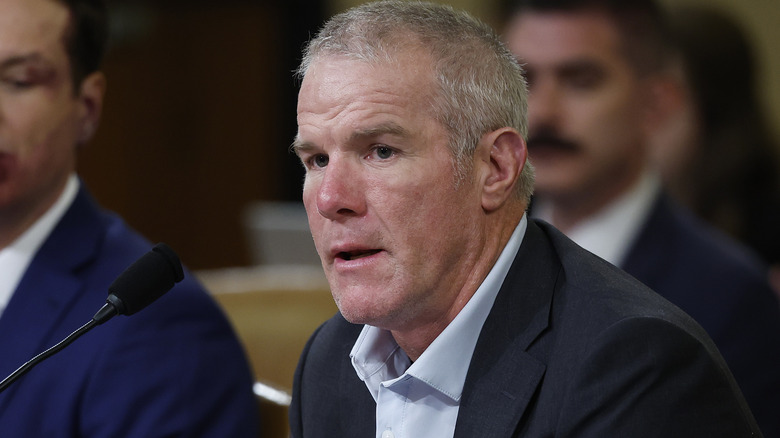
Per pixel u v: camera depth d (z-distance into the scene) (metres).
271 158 17.75
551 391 3.42
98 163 18.02
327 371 4.09
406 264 3.48
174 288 5.32
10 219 5.39
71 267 5.36
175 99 18.08
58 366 5.11
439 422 3.69
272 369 7.05
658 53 6.61
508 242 3.70
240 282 7.31
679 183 8.65
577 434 3.32
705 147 8.61
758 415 6.09
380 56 3.47
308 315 7.13
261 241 8.99
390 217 3.46
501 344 3.59
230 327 5.52
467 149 3.54
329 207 3.46
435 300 3.58
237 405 5.33
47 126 5.36
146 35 17.75
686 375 3.29
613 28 6.41
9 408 5.04
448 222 3.52
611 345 3.32
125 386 5.08
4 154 5.23
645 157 6.60
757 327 6.25
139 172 18.22
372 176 3.47
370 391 3.91
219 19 17.69
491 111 3.59
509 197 3.70
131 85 17.94
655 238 6.52
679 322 3.40
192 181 18.27
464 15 3.70
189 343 5.24
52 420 5.05
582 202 6.60
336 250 3.53
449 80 3.51
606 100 6.42
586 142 6.43
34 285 5.29
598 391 3.30
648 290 3.60
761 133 8.69
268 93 17.59
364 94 3.45
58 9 5.38
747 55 8.67
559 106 6.43
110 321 5.16
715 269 6.39
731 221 8.69
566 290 3.61
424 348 3.76
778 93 13.02
